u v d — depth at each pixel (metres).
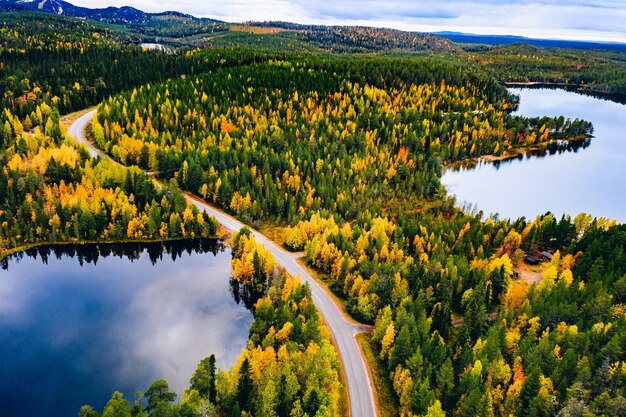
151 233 141.38
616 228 132.12
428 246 125.50
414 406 74.38
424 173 187.75
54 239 137.12
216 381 83.31
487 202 194.62
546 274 110.44
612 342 80.31
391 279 104.00
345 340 95.50
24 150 163.38
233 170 167.38
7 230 133.88
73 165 153.12
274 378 76.19
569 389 72.81
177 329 106.94
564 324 90.00
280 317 92.62
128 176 148.75
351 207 155.88
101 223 141.25
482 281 103.19
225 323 109.00
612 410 68.31
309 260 125.81
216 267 134.50
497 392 76.31
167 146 183.62
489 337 84.12
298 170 173.88
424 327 89.69
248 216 148.25
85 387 90.38
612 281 107.19
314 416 72.06
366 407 79.31
